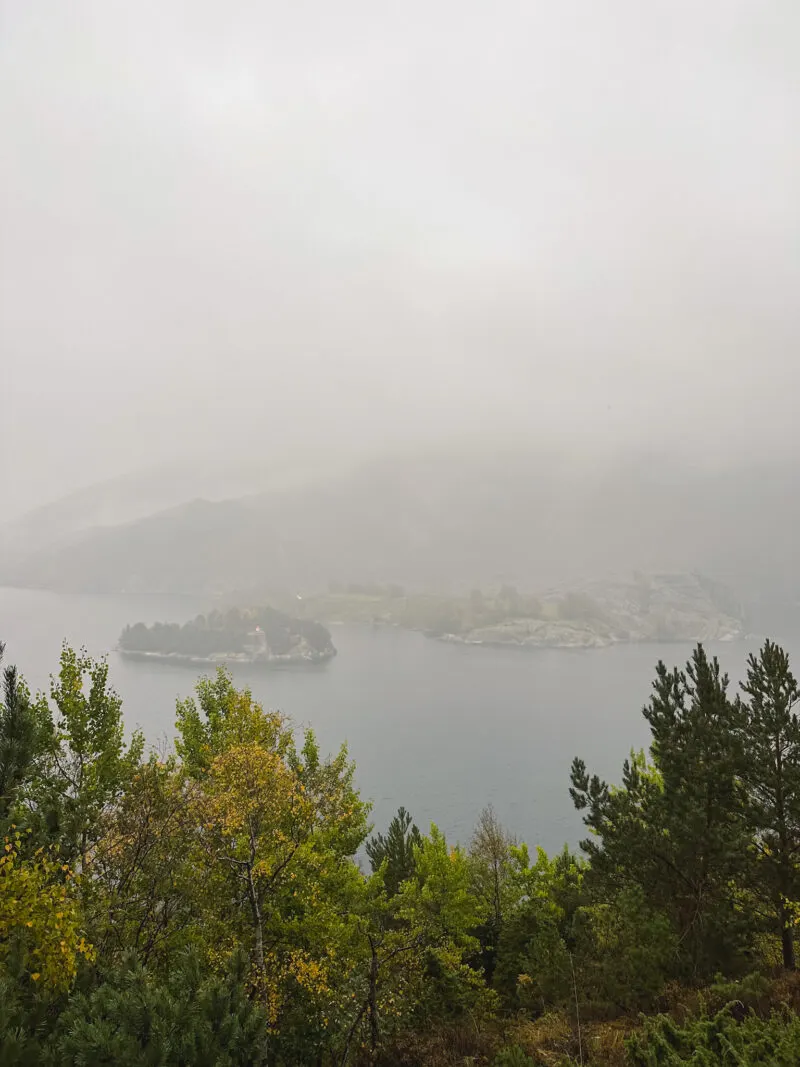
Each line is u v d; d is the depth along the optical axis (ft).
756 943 58.39
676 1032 34.86
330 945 52.47
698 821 56.65
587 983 51.39
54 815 42.91
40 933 30.89
